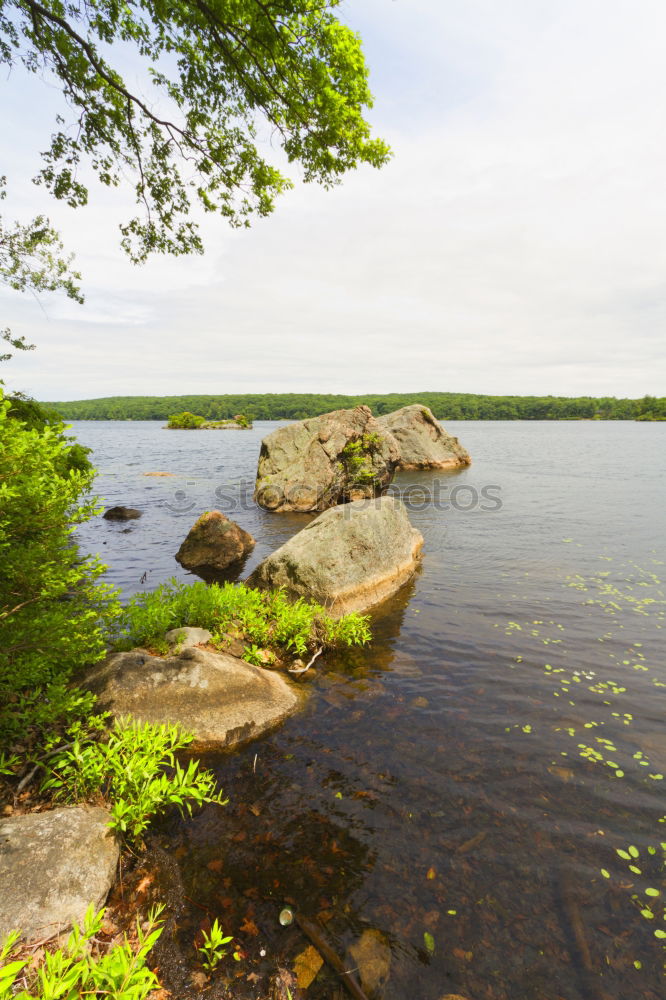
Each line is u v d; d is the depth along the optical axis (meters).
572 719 5.35
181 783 3.87
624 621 8.13
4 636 3.81
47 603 4.10
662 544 13.22
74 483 3.90
